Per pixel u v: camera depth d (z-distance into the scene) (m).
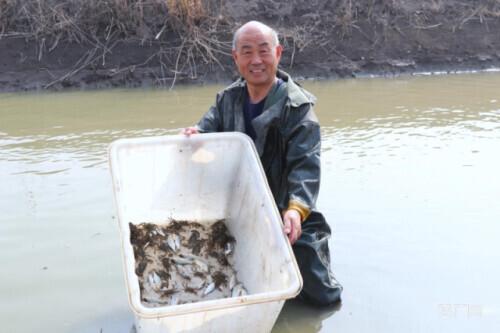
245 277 3.28
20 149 6.59
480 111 8.24
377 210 4.84
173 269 3.36
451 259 4.07
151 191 3.50
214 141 3.45
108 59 10.88
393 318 3.43
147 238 3.42
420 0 13.11
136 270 3.27
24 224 4.65
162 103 9.10
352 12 12.46
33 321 3.43
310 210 3.12
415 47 12.49
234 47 3.34
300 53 11.77
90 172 5.77
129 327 3.36
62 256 4.16
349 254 4.14
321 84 10.95
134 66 10.87
